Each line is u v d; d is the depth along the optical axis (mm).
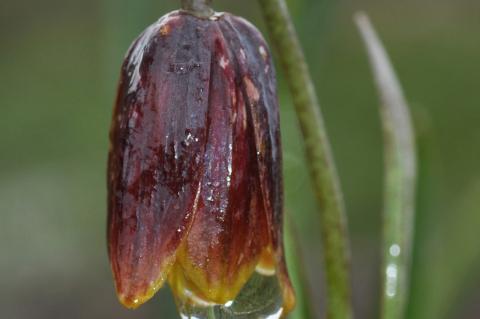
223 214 154
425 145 196
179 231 154
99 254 447
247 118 155
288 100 201
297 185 202
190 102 154
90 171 525
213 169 154
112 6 215
